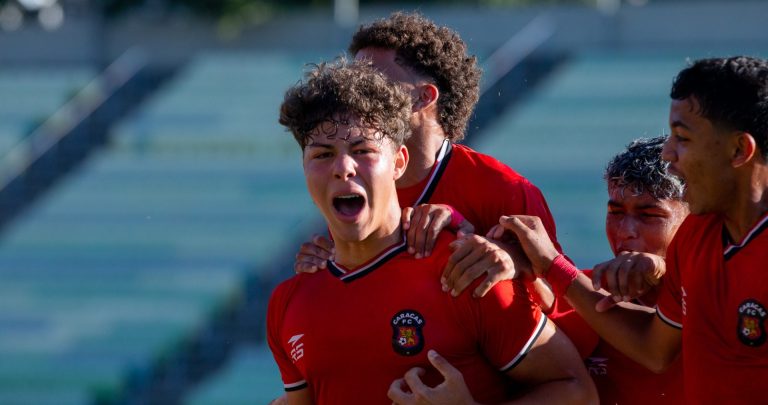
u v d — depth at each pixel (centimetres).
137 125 5325
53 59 5797
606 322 962
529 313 916
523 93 4925
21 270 4481
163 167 5066
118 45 5759
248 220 4572
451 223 952
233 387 3675
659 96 4734
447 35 1141
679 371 1021
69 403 3750
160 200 4812
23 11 6575
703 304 873
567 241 3994
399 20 1148
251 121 5209
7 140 5384
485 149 4644
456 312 907
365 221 897
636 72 4891
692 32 4909
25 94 5641
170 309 4125
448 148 1107
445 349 903
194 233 4547
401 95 919
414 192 1081
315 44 5569
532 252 948
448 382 876
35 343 4022
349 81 895
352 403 923
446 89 1123
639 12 5003
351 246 932
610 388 1046
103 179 5044
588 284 953
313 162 898
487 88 4922
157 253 4456
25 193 5053
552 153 4556
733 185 841
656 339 954
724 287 856
